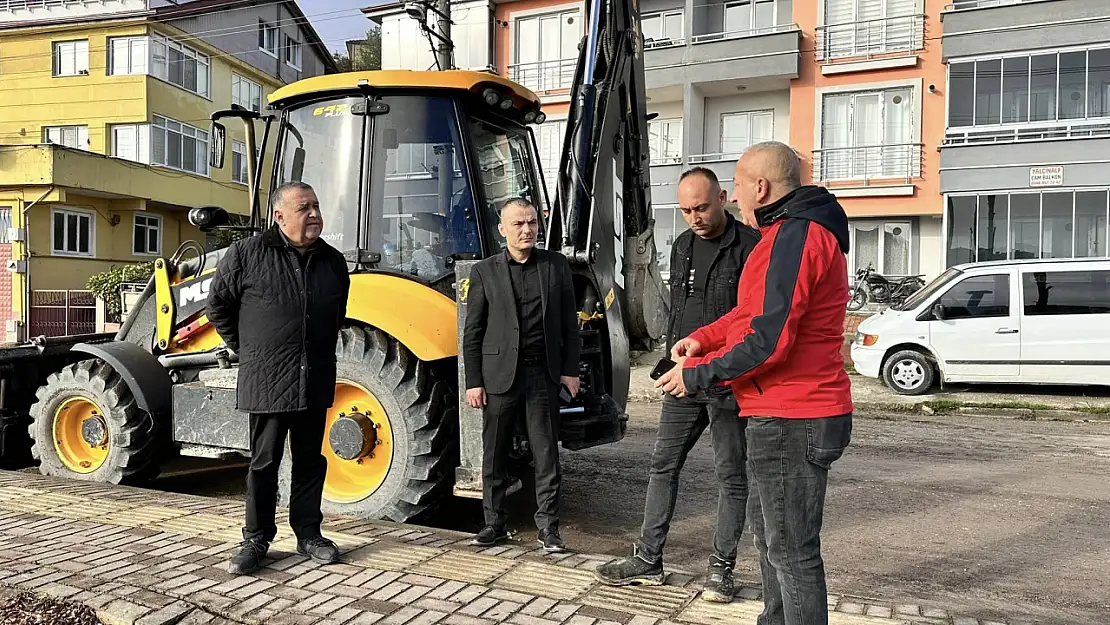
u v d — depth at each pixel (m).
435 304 4.98
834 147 20.33
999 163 18.05
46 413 6.09
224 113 5.55
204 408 5.32
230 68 29.66
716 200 3.77
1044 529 5.34
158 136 25.95
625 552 4.82
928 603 4.04
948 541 5.08
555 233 5.16
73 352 6.93
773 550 2.81
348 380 4.97
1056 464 7.41
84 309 22.77
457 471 4.69
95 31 25.77
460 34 23.94
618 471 6.98
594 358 5.25
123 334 6.16
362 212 5.25
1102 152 17.27
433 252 5.27
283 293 3.84
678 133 22.89
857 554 4.83
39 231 22.39
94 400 5.85
